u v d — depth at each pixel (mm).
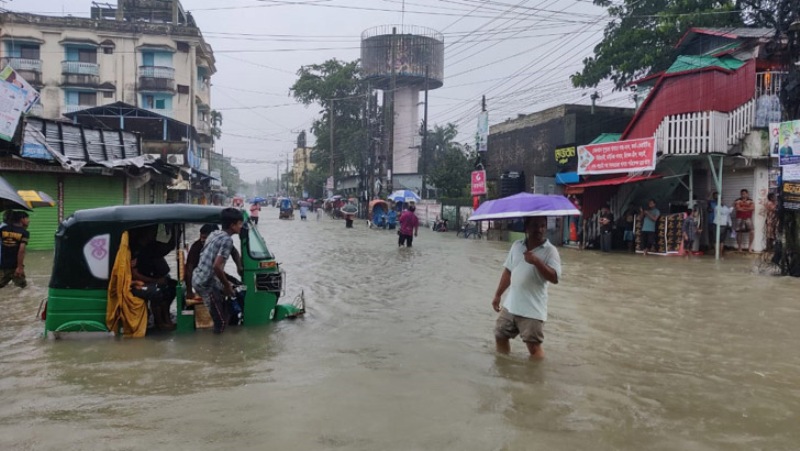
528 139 27859
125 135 22578
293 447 3764
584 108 25469
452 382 5191
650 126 19547
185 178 35219
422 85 49688
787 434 4070
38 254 16422
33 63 42625
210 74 55938
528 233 5852
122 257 6754
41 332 7035
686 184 19234
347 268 13773
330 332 7164
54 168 17859
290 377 5316
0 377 5262
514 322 5973
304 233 27828
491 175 31531
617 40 24344
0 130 13062
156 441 3844
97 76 43719
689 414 4441
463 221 30734
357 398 4734
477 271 13352
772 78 16156
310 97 59312
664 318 8086
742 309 8727
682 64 19234
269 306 7562
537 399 4746
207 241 6953
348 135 57875
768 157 15984
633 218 19422
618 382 5227
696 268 14070
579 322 7828
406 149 52312
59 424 4133
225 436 3936
